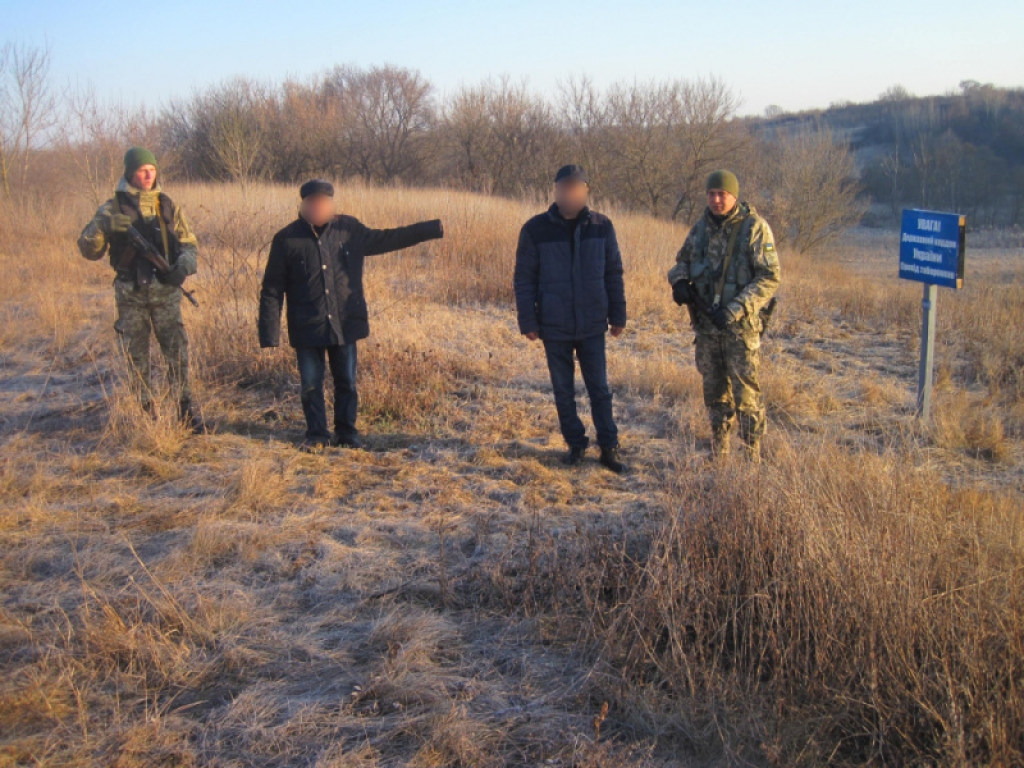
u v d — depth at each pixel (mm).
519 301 4891
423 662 2906
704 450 5145
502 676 2871
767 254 4484
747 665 2875
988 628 2611
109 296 9828
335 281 5105
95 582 3457
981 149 53094
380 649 3020
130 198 5262
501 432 5543
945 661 2447
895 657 2568
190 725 2586
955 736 2289
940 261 5363
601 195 33344
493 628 3182
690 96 31891
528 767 2414
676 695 2711
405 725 2568
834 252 29438
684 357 7633
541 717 2637
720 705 2646
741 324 4547
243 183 17906
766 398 5996
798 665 2746
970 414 5633
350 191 16047
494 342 7945
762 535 3172
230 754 2465
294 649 3020
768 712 2617
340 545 3807
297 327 5109
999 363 6871
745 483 3414
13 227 13617
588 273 4773
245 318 7043
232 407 6008
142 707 2689
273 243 5047
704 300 4605
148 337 5492
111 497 4383
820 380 6680
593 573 3342
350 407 5316
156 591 3365
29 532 3941
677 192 33312
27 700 2648
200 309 7395
